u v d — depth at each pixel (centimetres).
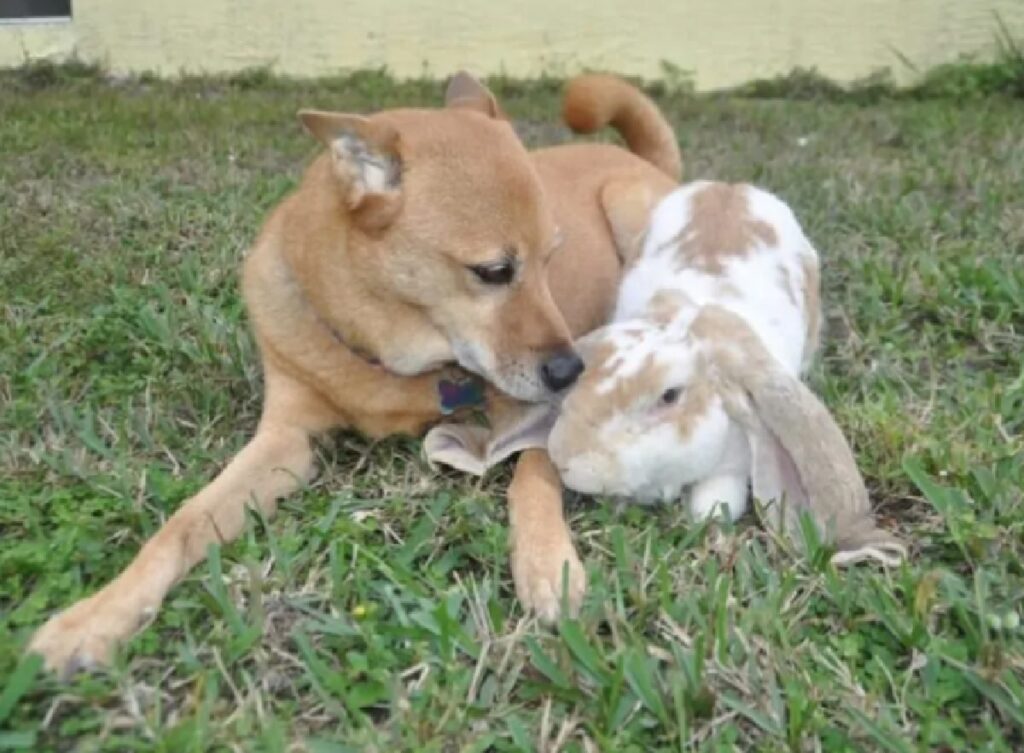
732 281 107
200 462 105
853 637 82
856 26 306
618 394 90
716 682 78
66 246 154
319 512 97
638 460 90
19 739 70
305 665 78
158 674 77
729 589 86
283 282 107
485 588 86
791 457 91
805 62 309
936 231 165
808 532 89
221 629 80
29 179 187
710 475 95
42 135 217
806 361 117
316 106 260
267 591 85
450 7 306
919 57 307
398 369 104
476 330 101
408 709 74
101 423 110
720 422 92
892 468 103
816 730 74
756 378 92
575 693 76
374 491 101
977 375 123
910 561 92
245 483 97
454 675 77
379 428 108
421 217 99
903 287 141
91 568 89
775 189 188
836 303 141
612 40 310
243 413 115
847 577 87
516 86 298
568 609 82
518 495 94
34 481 100
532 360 99
